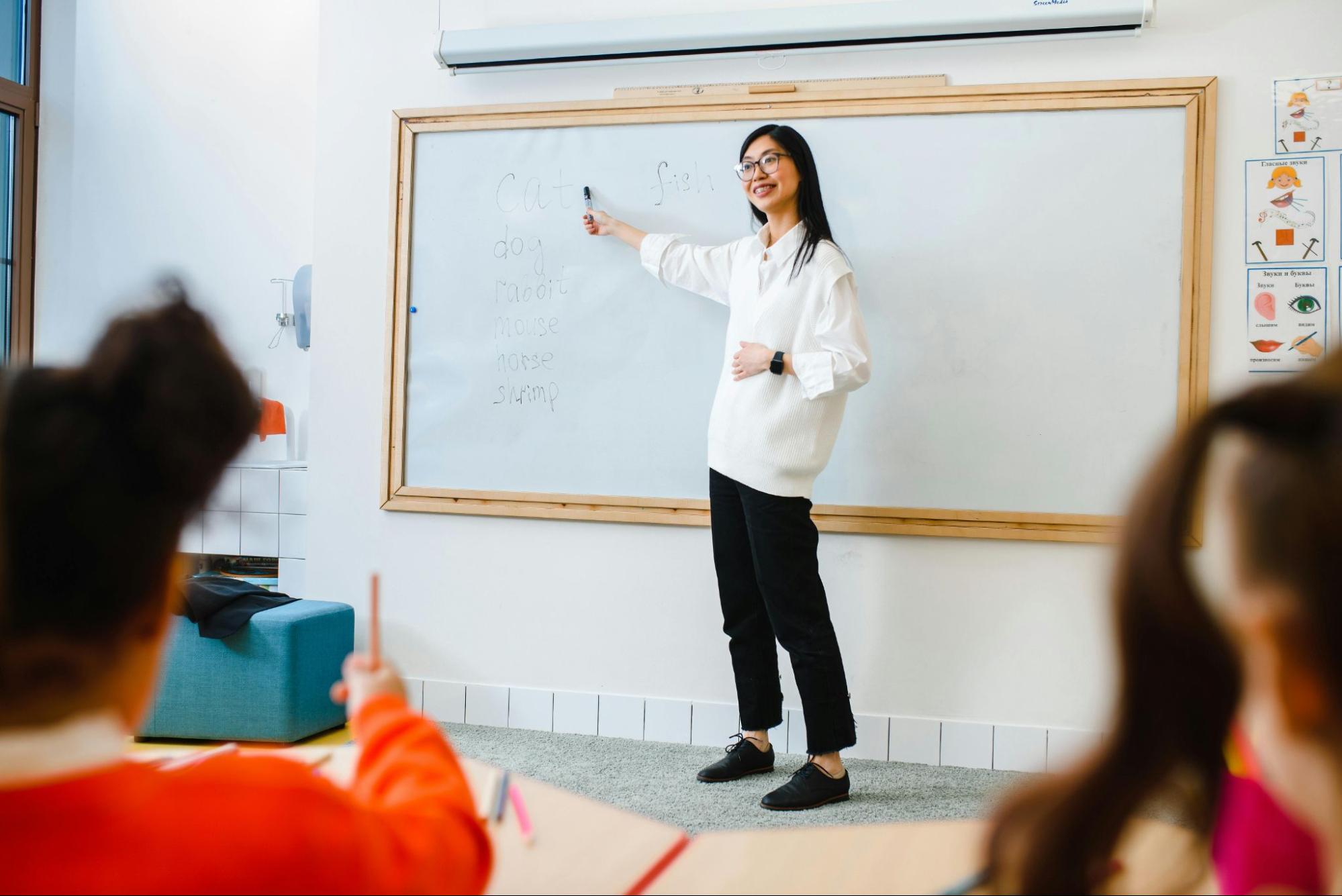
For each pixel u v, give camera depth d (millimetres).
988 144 2768
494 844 896
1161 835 842
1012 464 2766
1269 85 2641
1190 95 2654
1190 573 417
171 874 502
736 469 2473
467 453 3096
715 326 2932
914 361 2809
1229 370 2672
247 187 3879
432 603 3119
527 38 2951
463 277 3098
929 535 2777
